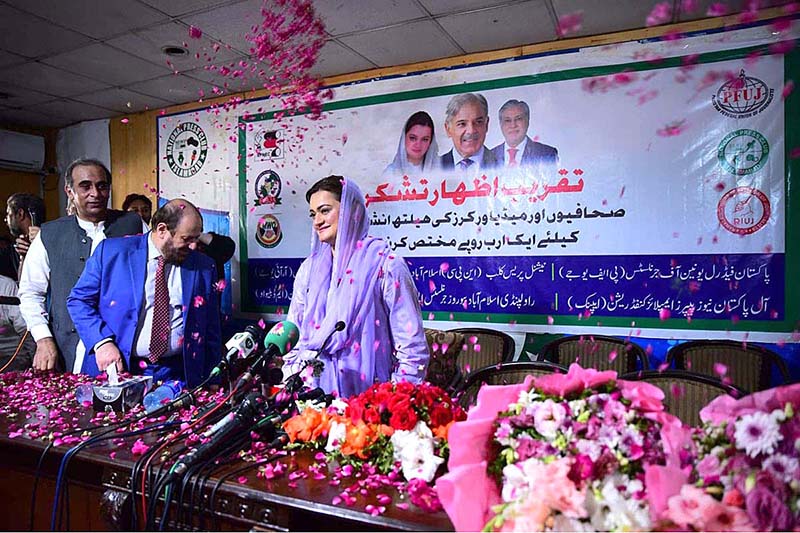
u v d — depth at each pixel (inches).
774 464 29.5
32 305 113.7
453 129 139.9
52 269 116.7
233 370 63.7
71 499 55.9
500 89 134.6
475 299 139.3
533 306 133.3
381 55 137.2
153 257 96.9
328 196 77.0
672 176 119.8
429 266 144.1
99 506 53.8
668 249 120.7
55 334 115.3
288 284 163.2
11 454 60.7
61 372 108.0
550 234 131.2
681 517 29.9
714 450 31.7
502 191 135.6
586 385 38.3
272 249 164.9
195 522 47.2
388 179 148.2
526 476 33.8
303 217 159.9
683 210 119.2
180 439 55.9
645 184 122.2
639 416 35.3
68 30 120.9
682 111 118.6
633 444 33.2
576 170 128.0
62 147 200.7
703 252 118.0
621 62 123.0
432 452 45.8
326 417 53.5
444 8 111.1
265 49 132.4
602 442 33.5
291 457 52.0
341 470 48.4
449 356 101.7
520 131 133.1
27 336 118.3
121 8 111.0
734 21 113.7
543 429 35.0
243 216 168.6
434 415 48.8
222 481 46.3
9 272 150.4
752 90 113.0
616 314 125.4
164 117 180.1
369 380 73.3
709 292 117.6
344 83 151.6
